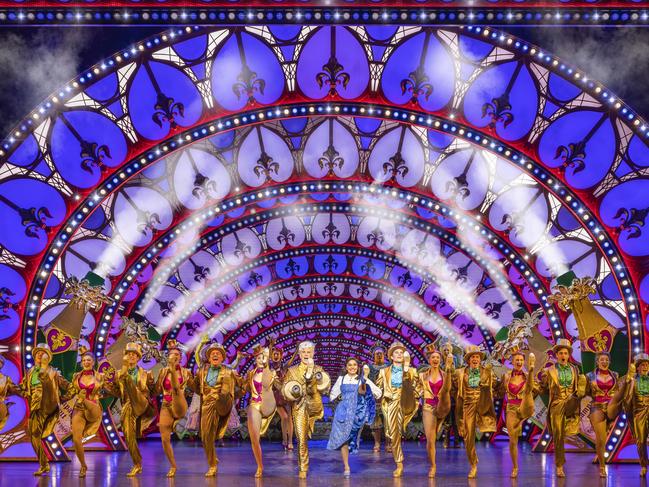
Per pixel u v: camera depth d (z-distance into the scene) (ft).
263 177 57.16
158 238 59.16
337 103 45.83
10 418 43.80
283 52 42.70
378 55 43.09
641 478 32.65
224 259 75.51
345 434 34.17
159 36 38.42
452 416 62.34
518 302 65.51
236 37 41.34
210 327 88.07
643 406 33.55
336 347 139.74
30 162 43.91
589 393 34.14
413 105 45.83
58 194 45.96
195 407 77.61
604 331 41.68
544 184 45.96
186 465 42.34
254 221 65.00
